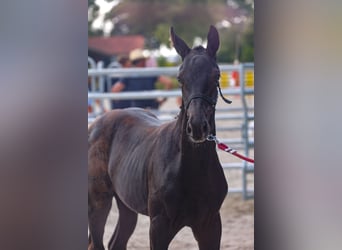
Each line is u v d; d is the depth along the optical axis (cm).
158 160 706
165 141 709
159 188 695
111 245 863
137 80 1758
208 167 681
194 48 695
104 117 863
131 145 792
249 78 1895
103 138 848
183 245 1079
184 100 671
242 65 1291
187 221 695
